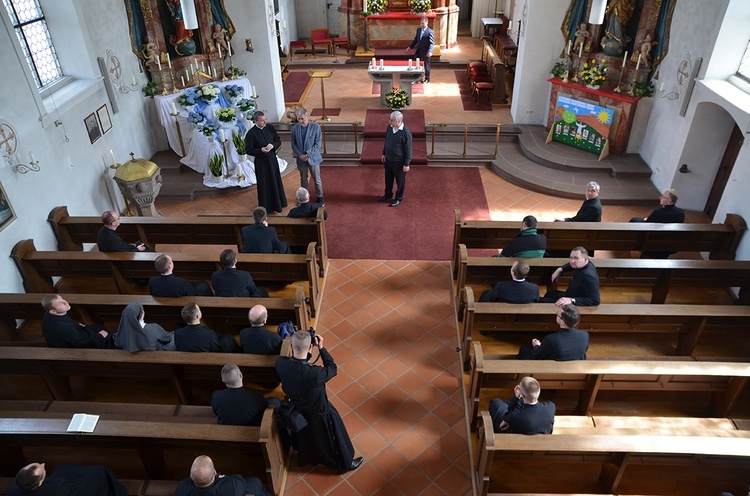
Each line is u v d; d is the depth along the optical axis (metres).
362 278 7.72
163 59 10.70
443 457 5.21
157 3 10.45
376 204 9.52
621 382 5.08
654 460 4.35
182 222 7.50
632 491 4.83
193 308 5.11
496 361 5.02
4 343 6.33
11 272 6.75
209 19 11.17
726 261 6.44
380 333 6.72
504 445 4.13
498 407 4.74
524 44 11.23
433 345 6.54
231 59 11.67
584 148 10.90
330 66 15.87
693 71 8.63
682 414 5.59
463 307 6.68
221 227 7.56
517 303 5.80
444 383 6.02
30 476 3.69
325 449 4.85
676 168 9.23
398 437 5.41
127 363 5.09
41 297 5.99
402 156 8.88
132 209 9.55
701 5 8.52
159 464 4.85
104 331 5.68
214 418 4.98
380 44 16.53
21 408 5.14
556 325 5.83
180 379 5.29
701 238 7.35
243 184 10.03
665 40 9.62
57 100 7.87
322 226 7.34
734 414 5.53
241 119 10.24
